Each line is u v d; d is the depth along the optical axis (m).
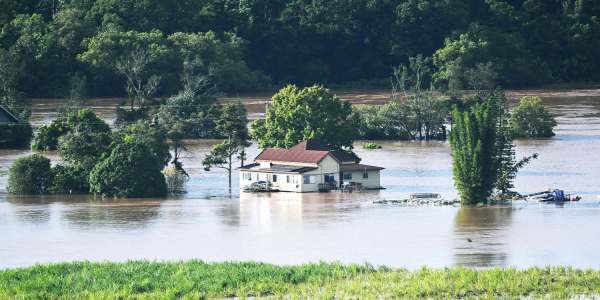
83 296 153.12
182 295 153.38
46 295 153.50
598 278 156.38
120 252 192.50
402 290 151.38
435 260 181.25
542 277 157.25
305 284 156.50
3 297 152.50
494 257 183.38
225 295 153.50
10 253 192.88
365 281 157.00
